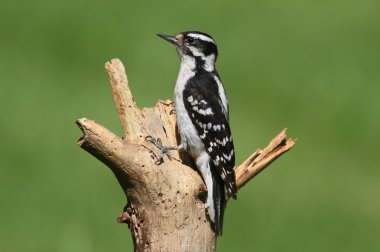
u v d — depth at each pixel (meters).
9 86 18.36
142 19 20.61
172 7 21.31
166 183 9.14
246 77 19.12
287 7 21.78
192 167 10.46
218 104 10.55
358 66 19.69
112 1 21.31
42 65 19.12
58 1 21.11
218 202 10.02
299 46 20.33
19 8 20.91
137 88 17.97
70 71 18.97
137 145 9.29
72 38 19.91
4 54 19.39
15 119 17.39
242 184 10.33
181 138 10.46
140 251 9.25
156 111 10.26
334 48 20.23
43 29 20.20
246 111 18.12
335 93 18.84
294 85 18.98
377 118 18.30
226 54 19.77
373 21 21.44
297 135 17.69
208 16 21.08
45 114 17.58
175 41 11.05
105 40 19.81
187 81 10.72
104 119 17.30
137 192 9.14
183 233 9.20
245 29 20.72
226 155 10.37
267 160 10.30
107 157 8.95
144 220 9.19
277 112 18.22
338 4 22.27
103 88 18.45
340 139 17.77
